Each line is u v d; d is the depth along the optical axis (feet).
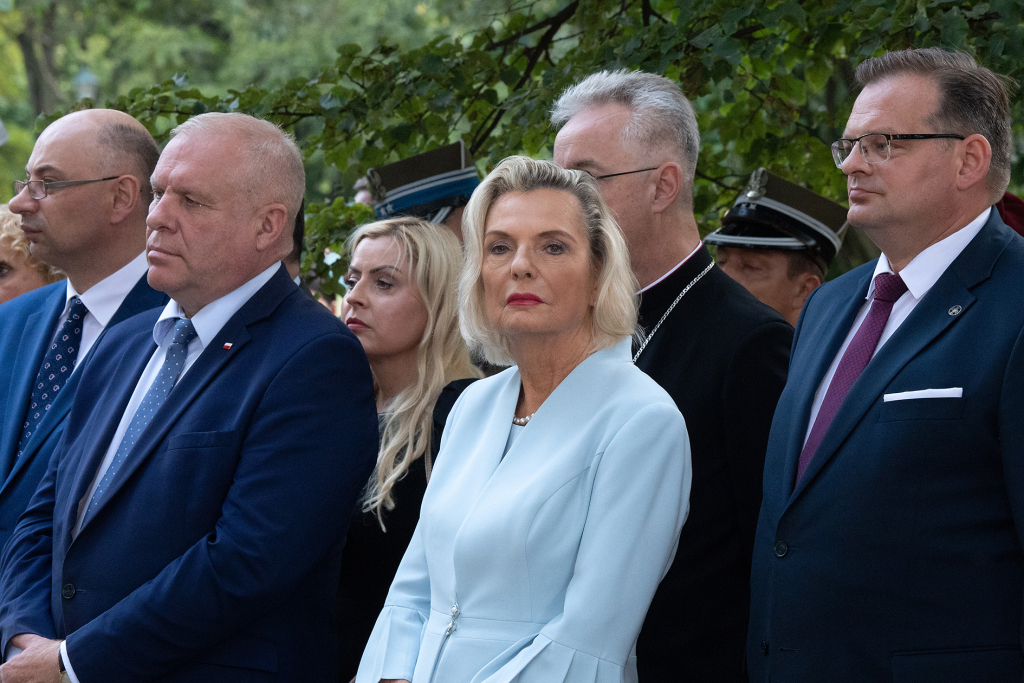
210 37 158.10
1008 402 20.35
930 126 22.93
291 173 29.40
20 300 38.42
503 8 49.60
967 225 23.09
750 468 27.14
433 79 47.24
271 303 28.17
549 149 48.24
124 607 24.75
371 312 33.65
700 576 27.30
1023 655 20.17
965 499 20.81
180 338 28.58
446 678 21.72
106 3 151.12
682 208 31.19
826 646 21.83
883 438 21.70
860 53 37.19
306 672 26.48
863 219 23.50
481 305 24.47
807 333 26.30
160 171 28.30
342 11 139.13
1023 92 35.35
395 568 29.81
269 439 25.70
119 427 28.76
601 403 22.88
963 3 36.11
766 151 51.44
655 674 27.09
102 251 36.24
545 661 20.74
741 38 42.83
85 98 49.60
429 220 37.88
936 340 21.97
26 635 26.81
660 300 30.12
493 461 23.58
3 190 159.02
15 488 33.50
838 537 21.97
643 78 31.58
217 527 25.13
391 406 32.58
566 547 21.72
